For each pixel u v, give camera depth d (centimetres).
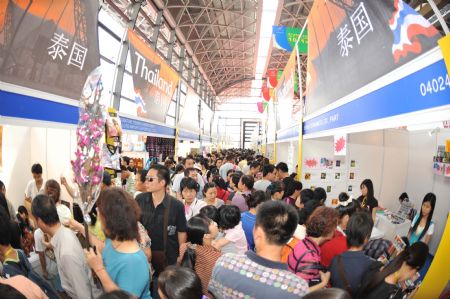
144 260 135
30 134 419
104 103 166
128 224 134
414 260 148
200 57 1795
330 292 80
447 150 403
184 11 1189
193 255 183
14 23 247
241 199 336
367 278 155
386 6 178
